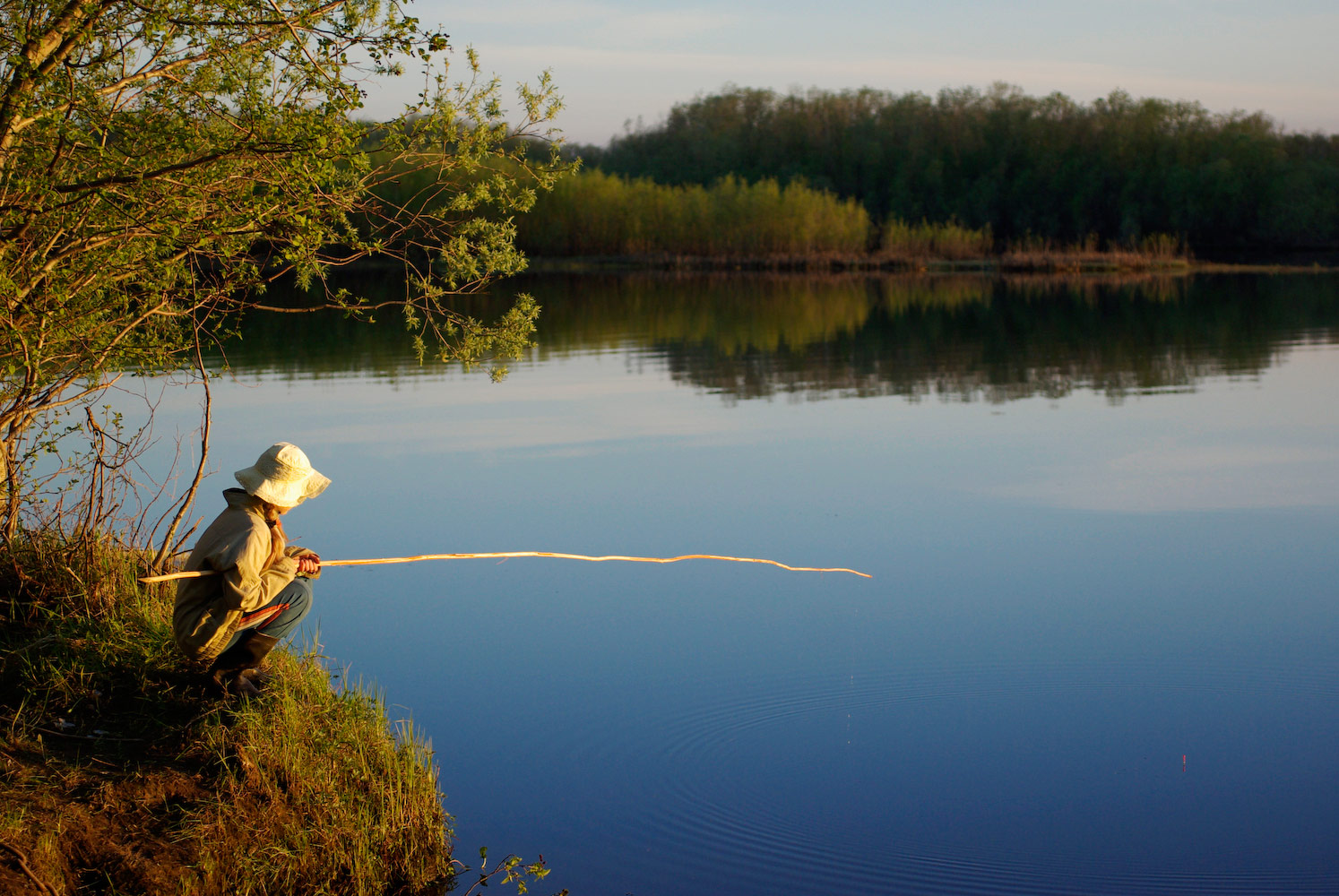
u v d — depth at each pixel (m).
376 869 4.77
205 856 4.26
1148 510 10.80
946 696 6.66
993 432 15.09
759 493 11.59
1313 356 23.05
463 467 12.80
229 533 4.82
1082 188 93.94
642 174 115.94
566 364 22.81
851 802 5.42
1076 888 4.73
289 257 5.52
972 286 50.00
